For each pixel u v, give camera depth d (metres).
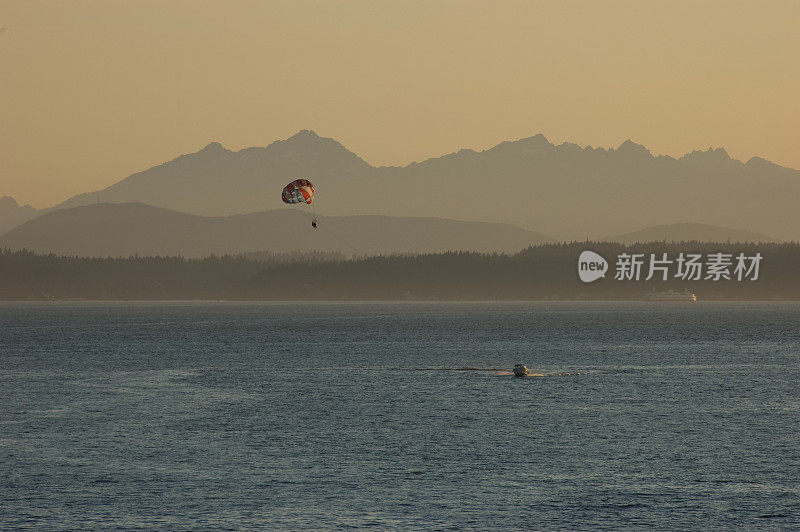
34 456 138.00
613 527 103.56
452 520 105.75
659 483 121.69
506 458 137.00
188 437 154.12
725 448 144.50
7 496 115.00
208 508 110.12
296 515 107.38
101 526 103.38
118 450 142.75
